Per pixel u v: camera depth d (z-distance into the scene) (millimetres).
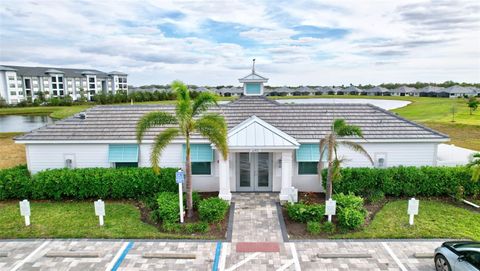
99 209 15406
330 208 15008
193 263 12555
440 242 14000
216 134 15664
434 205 17969
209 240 14297
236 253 13242
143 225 15672
